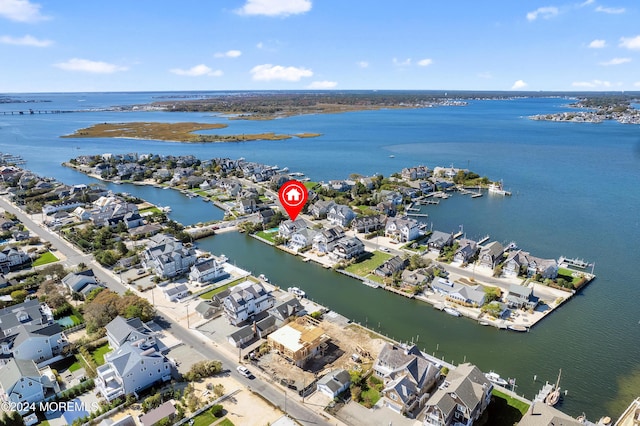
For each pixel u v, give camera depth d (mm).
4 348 63094
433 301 84312
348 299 86062
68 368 63281
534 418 49438
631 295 87688
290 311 76688
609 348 70062
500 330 75125
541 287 89875
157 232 121000
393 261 96812
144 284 90438
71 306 78812
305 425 52594
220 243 116688
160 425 50594
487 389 55250
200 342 70125
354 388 58094
